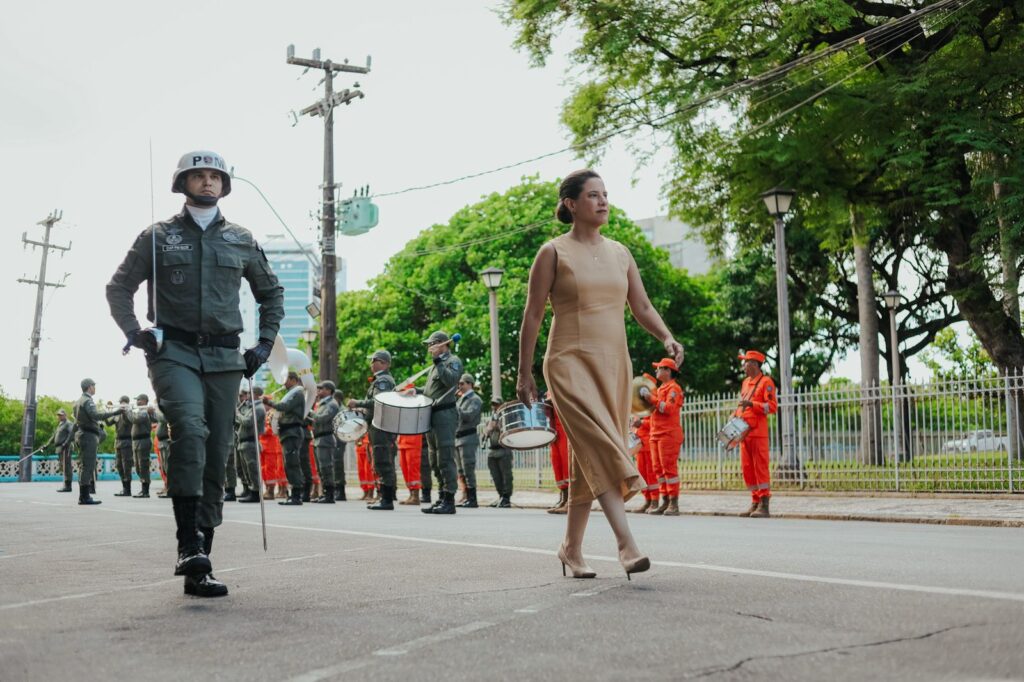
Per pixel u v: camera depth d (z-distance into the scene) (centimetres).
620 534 526
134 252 552
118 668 355
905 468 1656
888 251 3597
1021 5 2100
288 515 1329
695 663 336
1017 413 1534
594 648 365
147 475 2208
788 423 1836
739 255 2838
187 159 564
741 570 567
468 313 4272
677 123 2284
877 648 351
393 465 1532
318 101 3050
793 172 2248
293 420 1772
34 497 2203
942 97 2062
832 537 859
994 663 326
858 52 2275
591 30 2353
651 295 4481
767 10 2233
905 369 3734
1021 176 1944
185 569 524
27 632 428
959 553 675
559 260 544
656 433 1442
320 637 404
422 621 432
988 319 2270
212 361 548
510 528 1016
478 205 4609
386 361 1530
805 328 4153
